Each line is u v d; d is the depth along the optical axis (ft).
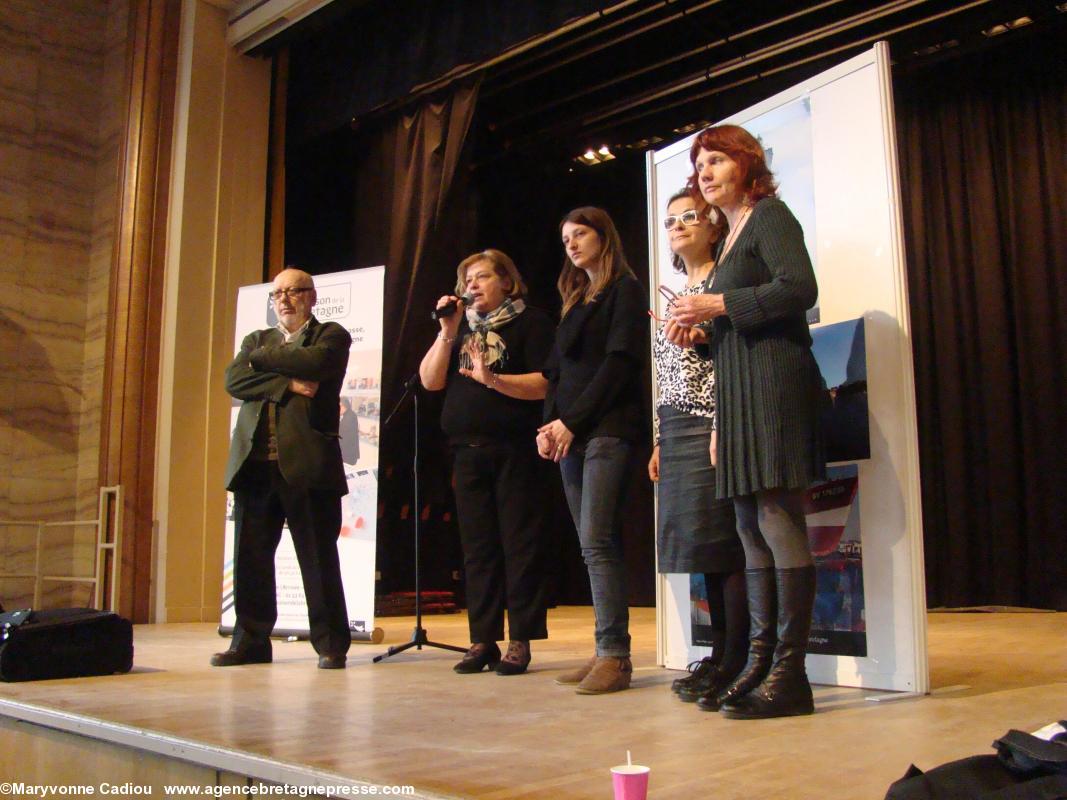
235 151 18.54
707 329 6.79
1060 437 17.90
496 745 5.24
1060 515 17.75
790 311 6.01
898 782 3.87
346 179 21.42
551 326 9.26
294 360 9.20
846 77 7.97
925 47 17.42
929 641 11.85
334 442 9.56
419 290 18.98
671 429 7.41
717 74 18.72
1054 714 6.19
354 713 6.44
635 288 7.89
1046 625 14.64
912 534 7.27
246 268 18.49
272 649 10.86
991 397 18.62
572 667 9.29
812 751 5.01
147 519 16.94
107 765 6.15
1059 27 16.97
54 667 8.53
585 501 7.72
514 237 22.59
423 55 17.72
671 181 9.54
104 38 19.33
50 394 17.81
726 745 5.20
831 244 7.97
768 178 6.78
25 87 18.20
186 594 16.92
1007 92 18.99
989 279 18.85
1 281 17.54
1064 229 18.17
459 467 9.15
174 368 17.19
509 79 19.83
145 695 7.41
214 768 5.30
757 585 6.43
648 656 10.41
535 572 8.89
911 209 19.79
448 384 9.46
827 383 7.85
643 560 21.99
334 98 19.25
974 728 5.68
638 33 18.01
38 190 18.15
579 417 7.60
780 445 5.99
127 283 17.38
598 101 20.61
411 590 20.02
